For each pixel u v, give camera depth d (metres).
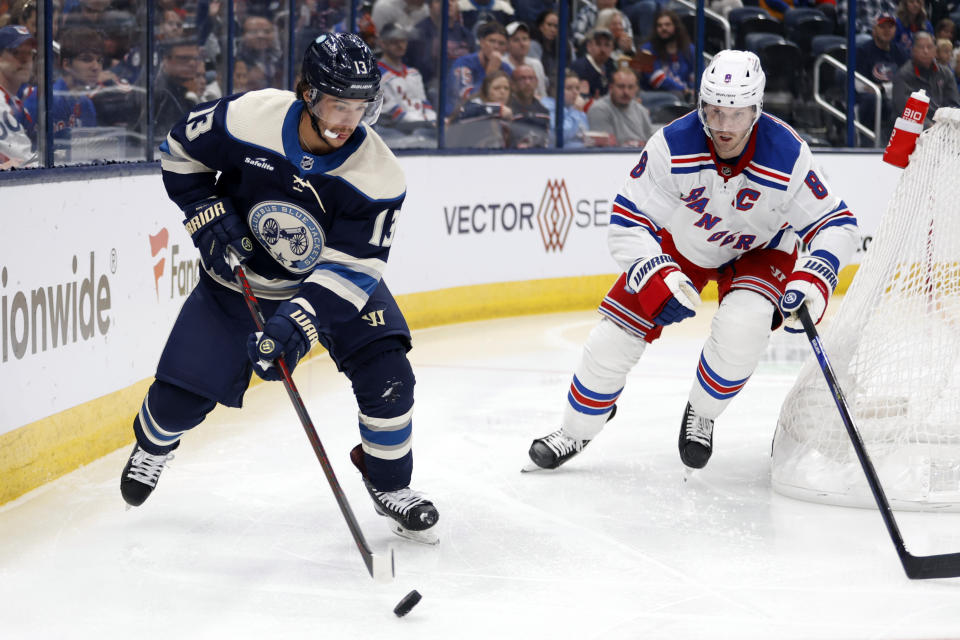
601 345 4.46
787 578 3.51
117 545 3.76
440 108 9.17
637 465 4.88
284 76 8.28
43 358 4.42
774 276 4.38
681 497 4.41
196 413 3.71
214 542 3.81
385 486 3.77
